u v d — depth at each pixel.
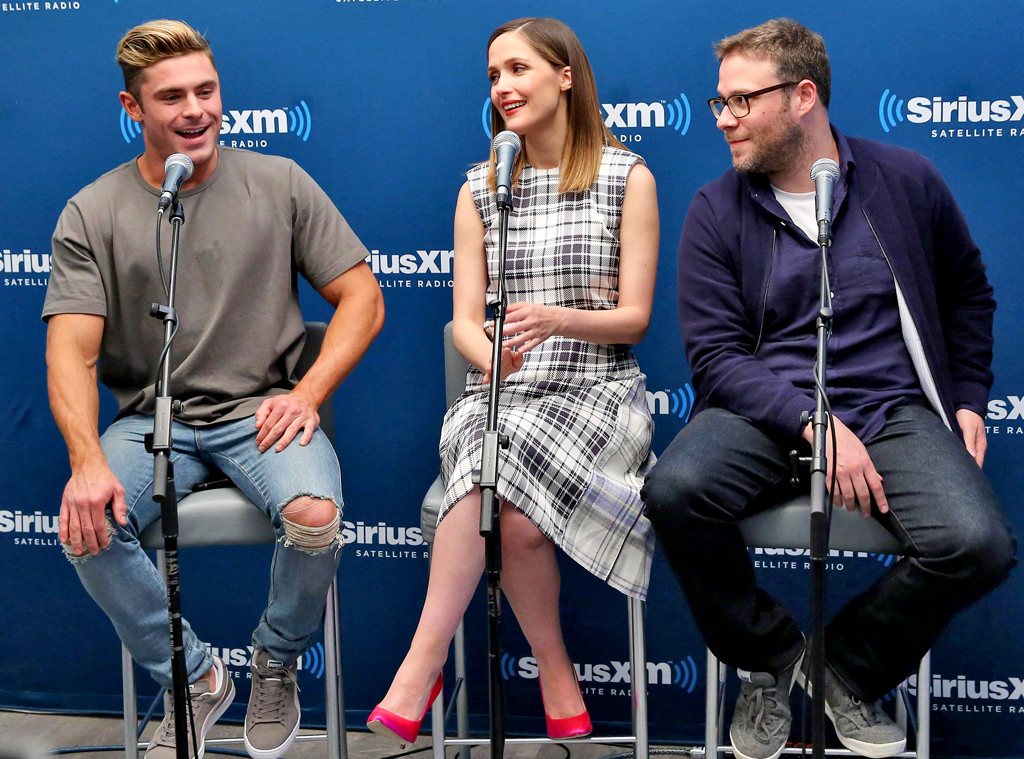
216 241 1.94
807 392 1.76
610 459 1.85
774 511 1.70
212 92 1.90
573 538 1.78
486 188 2.01
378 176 2.25
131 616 1.79
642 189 1.95
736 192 1.89
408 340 2.29
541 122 1.95
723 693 1.95
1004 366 2.11
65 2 2.25
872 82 2.07
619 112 2.16
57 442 2.37
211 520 1.83
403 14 2.19
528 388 1.92
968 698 2.18
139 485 1.82
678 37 2.12
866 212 1.80
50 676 2.44
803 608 2.23
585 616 2.30
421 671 1.73
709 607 1.70
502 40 1.94
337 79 2.23
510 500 1.73
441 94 2.20
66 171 2.30
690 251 1.89
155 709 2.38
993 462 2.13
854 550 1.69
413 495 2.33
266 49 2.24
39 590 2.42
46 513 2.40
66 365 1.85
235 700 2.41
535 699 2.30
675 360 2.23
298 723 1.91
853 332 1.80
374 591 2.36
